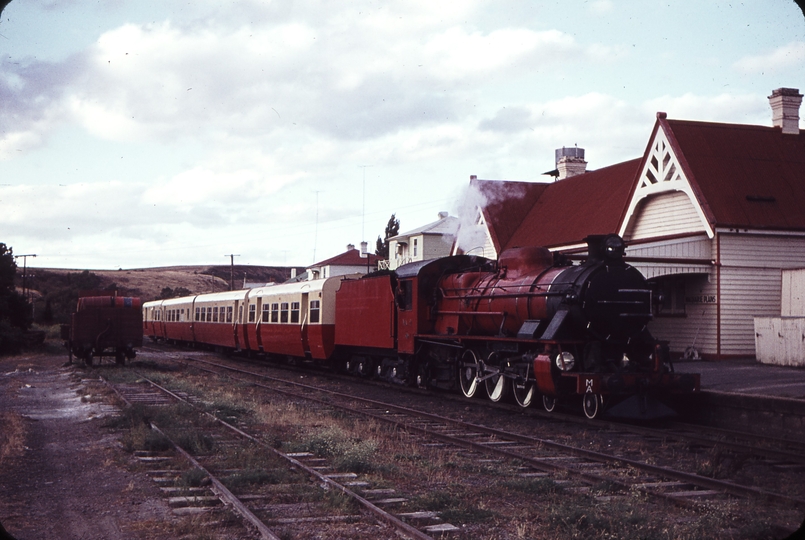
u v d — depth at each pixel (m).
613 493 7.95
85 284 113.88
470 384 17.67
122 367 25.53
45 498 7.78
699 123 24.83
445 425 13.22
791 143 25.33
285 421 13.30
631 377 13.42
